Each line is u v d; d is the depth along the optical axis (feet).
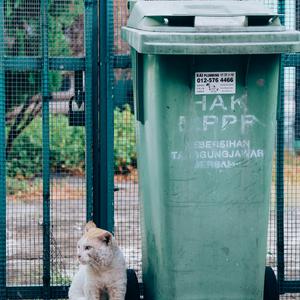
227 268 18.42
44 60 21.39
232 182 18.19
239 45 17.29
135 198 25.39
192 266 18.35
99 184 21.65
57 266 22.49
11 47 22.02
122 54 21.59
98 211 21.67
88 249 18.53
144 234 19.75
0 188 21.54
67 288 22.00
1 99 21.38
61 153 30.83
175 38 17.25
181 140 17.99
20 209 29.40
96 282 19.12
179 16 17.71
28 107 26.22
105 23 21.27
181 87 17.87
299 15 22.20
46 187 21.66
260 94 18.06
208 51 17.24
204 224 18.24
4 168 21.53
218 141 18.04
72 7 23.68
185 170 18.08
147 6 18.93
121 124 26.00
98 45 21.43
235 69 17.89
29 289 21.94
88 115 21.52
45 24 21.36
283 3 21.76
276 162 21.86
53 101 26.45
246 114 18.06
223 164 18.11
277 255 22.15
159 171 18.20
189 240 18.26
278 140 21.71
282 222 22.00
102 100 21.45
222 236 18.30
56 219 28.04
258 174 18.25
